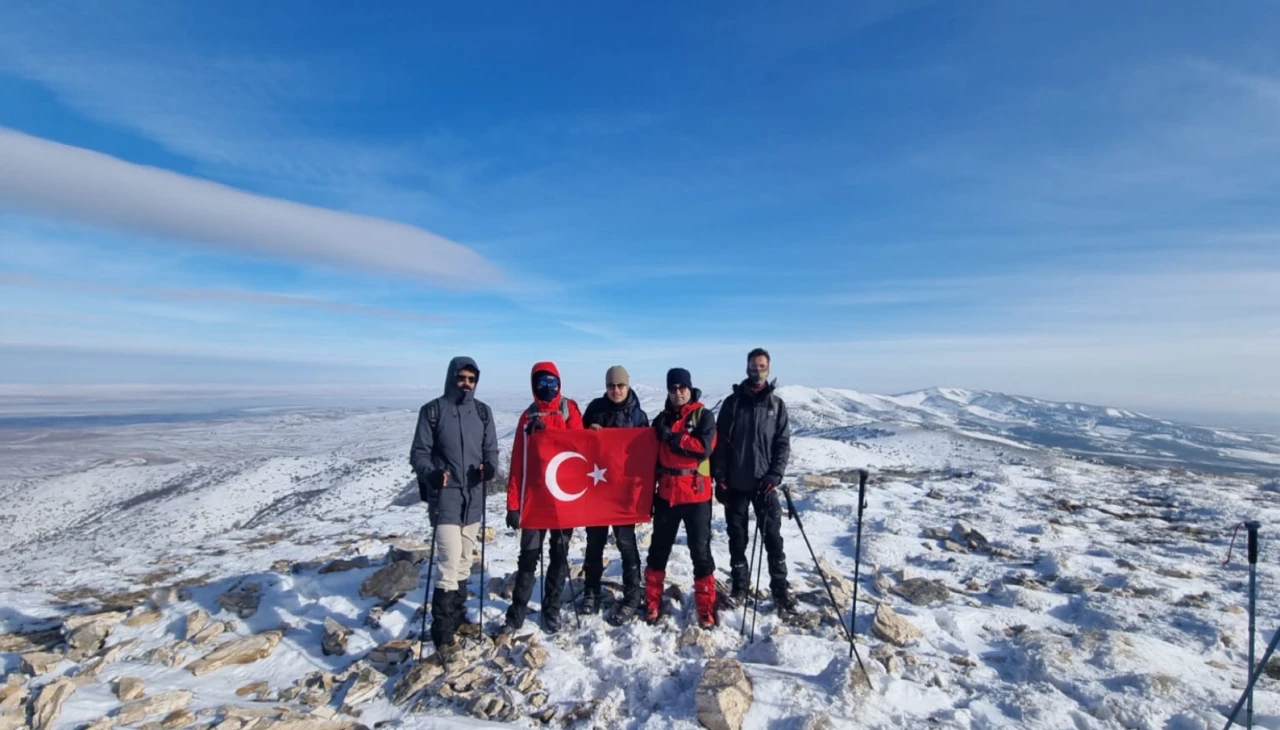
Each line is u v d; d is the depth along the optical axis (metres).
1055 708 4.19
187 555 9.88
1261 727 3.99
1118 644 5.06
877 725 4.01
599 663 4.96
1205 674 4.78
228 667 5.21
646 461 5.74
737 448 5.91
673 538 5.67
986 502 12.70
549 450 5.63
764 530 5.95
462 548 5.51
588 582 5.89
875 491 14.05
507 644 5.24
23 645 5.83
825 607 6.19
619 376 6.00
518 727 4.14
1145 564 7.97
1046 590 7.16
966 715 4.16
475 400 5.69
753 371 5.92
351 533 11.33
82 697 4.52
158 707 4.36
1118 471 18.38
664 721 4.11
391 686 4.78
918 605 6.48
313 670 5.17
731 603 6.04
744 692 4.25
